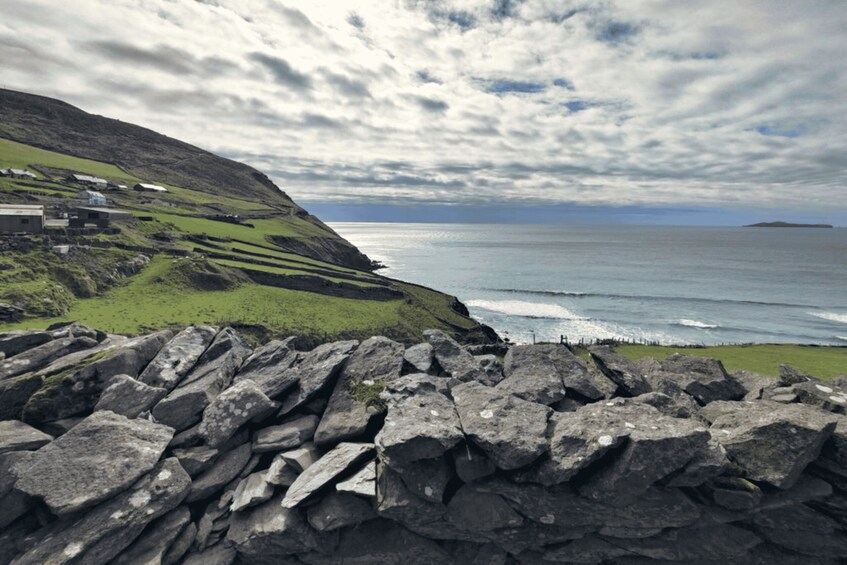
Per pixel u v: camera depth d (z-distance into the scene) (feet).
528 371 26.99
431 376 25.58
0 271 191.11
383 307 264.31
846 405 21.48
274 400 24.75
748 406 23.17
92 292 206.69
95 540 17.44
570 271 572.51
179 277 241.35
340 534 20.07
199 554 19.72
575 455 19.02
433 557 19.79
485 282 479.00
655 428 19.43
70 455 19.19
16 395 22.09
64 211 349.82
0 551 17.37
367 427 22.98
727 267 622.95
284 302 240.32
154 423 21.99
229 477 21.57
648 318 314.14
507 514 19.38
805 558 19.11
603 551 19.48
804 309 348.79
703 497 19.31
